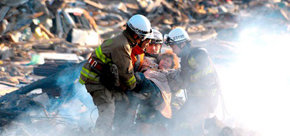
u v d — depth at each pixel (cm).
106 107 419
